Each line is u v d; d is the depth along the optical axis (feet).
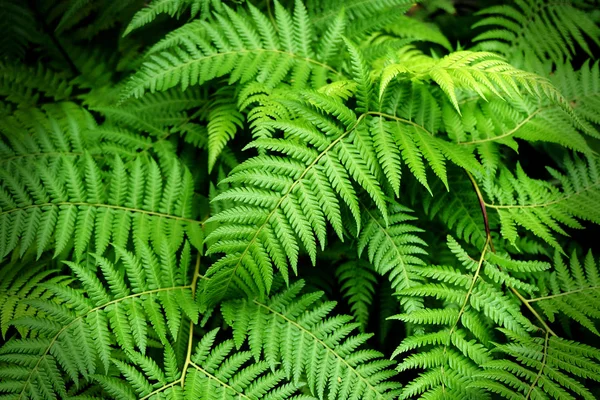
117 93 4.28
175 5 3.96
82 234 3.77
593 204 3.89
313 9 4.13
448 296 3.69
